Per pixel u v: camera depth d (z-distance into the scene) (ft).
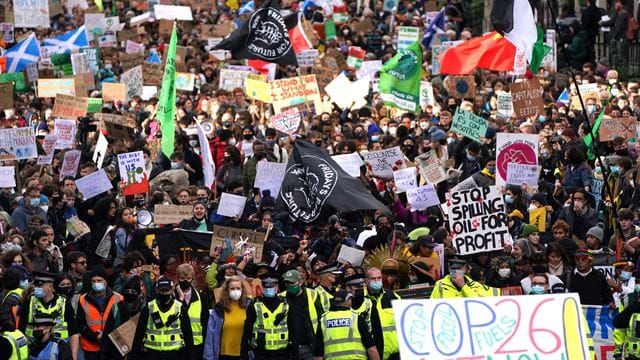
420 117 184.65
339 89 201.46
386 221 130.52
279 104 194.80
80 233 136.46
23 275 114.01
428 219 144.05
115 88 210.18
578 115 183.73
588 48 260.21
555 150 161.58
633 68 250.16
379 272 108.17
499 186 143.64
